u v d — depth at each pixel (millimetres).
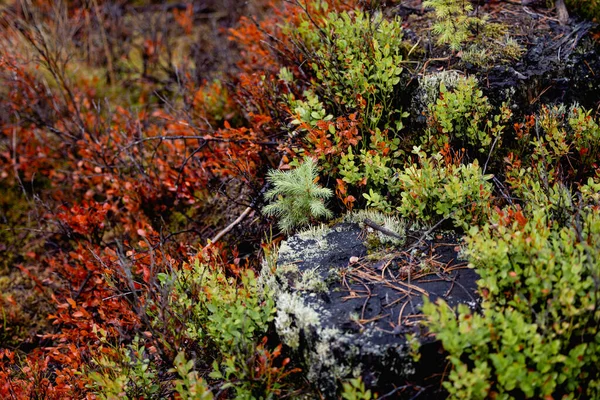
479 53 1428
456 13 1476
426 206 1316
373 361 1175
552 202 1258
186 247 1438
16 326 1483
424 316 1194
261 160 1474
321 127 1354
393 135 1436
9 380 1291
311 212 1357
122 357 1255
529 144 1387
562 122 1386
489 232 1250
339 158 1392
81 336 1339
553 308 1137
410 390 1177
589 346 1133
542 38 1453
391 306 1219
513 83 1406
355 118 1402
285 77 1464
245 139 1456
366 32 1423
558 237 1207
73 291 1445
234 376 1234
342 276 1267
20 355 1444
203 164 1521
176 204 1549
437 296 1222
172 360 1253
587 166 1345
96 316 1422
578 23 1472
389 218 1338
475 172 1278
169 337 1248
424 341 1168
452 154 1391
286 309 1233
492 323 1141
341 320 1207
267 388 1187
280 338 1231
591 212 1239
